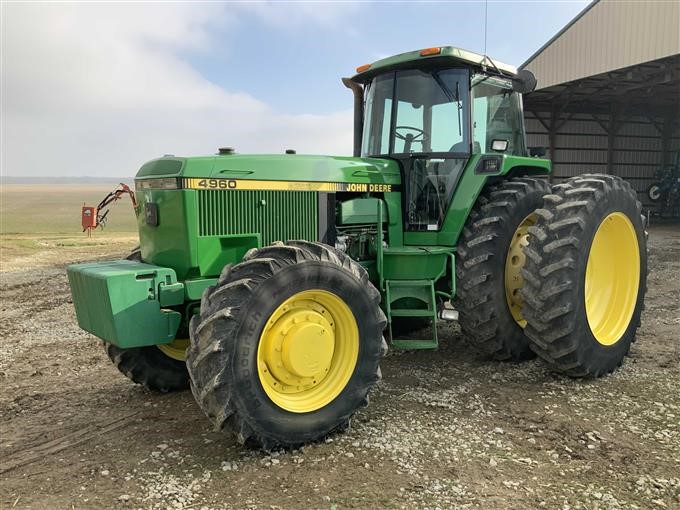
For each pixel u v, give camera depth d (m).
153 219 3.87
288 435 3.32
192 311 3.90
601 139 22.97
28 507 2.84
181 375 4.50
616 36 16.08
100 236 20.03
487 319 4.70
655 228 19.42
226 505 2.81
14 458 3.39
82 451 3.47
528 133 21.72
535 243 4.36
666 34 14.60
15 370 5.22
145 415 4.04
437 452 3.33
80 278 3.63
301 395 3.46
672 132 24.00
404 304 4.65
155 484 3.03
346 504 2.80
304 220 4.20
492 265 4.70
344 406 3.53
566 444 3.40
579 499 2.82
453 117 4.80
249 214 3.93
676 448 3.33
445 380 4.57
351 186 4.45
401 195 4.88
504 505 2.78
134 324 3.48
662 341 5.62
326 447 3.42
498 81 5.19
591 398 4.13
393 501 2.82
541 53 18.89
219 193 3.79
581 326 4.35
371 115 5.12
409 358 5.18
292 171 4.14
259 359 3.26
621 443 3.40
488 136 5.16
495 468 3.13
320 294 3.46
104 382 4.82
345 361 3.59
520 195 4.94
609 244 5.00
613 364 4.66
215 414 3.12
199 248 3.71
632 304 4.93
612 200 4.65
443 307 4.99
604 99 21.44
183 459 3.32
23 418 4.03
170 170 3.75
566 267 4.24
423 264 4.60
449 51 4.54
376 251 4.66
